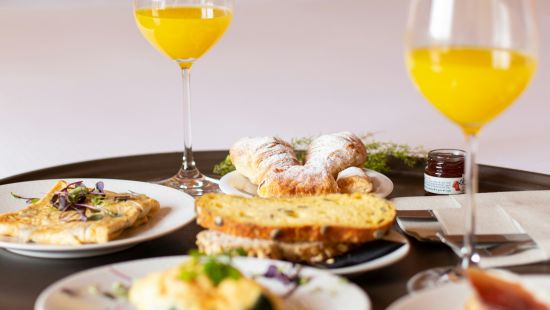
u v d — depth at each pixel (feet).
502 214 2.95
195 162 3.79
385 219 2.72
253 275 2.48
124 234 2.85
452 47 2.48
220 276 2.32
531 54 2.48
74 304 2.39
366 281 2.61
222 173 3.62
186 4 3.44
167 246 2.86
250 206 2.83
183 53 3.49
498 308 2.19
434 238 2.81
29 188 3.21
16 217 2.89
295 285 2.44
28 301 2.56
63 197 2.98
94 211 2.91
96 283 2.45
